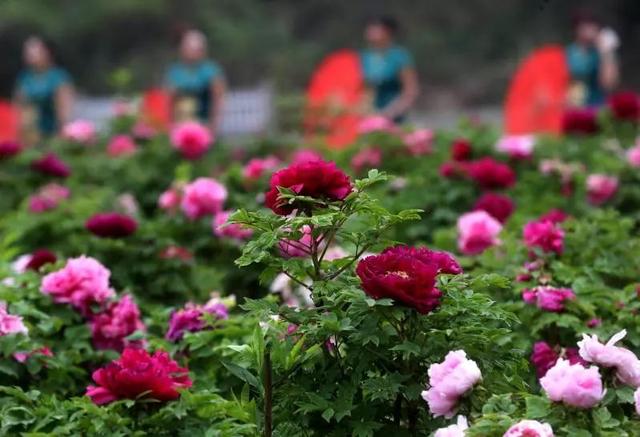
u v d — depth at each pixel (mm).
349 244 8602
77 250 9945
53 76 24000
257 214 5605
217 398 5648
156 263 9586
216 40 60094
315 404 5523
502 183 12133
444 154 14773
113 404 5531
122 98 18344
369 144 14672
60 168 13914
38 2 60031
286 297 8562
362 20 63250
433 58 62438
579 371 4961
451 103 59438
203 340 7141
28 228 11172
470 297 5551
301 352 5754
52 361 6953
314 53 60031
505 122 35656
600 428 4957
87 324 7504
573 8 62625
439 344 5531
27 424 6031
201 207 10727
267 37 61094
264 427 5699
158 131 17578
